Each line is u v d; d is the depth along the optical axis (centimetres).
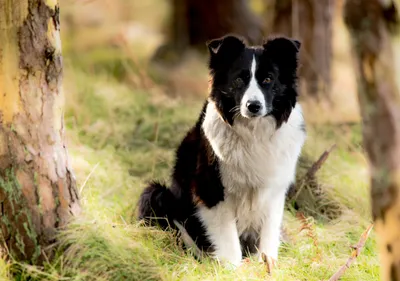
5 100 527
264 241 686
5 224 543
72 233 556
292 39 654
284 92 659
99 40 2116
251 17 1878
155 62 1847
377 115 409
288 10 1319
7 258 551
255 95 628
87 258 554
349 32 415
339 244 703
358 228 748
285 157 671
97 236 566
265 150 659
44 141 542
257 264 636
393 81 404
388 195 412
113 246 570
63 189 558
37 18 525
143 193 750
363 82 413
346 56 2019
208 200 676
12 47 520
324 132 1073
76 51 1964
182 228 711
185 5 1928
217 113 664
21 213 540
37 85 534
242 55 649
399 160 408
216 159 663
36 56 529
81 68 1642
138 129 1075
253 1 2264
